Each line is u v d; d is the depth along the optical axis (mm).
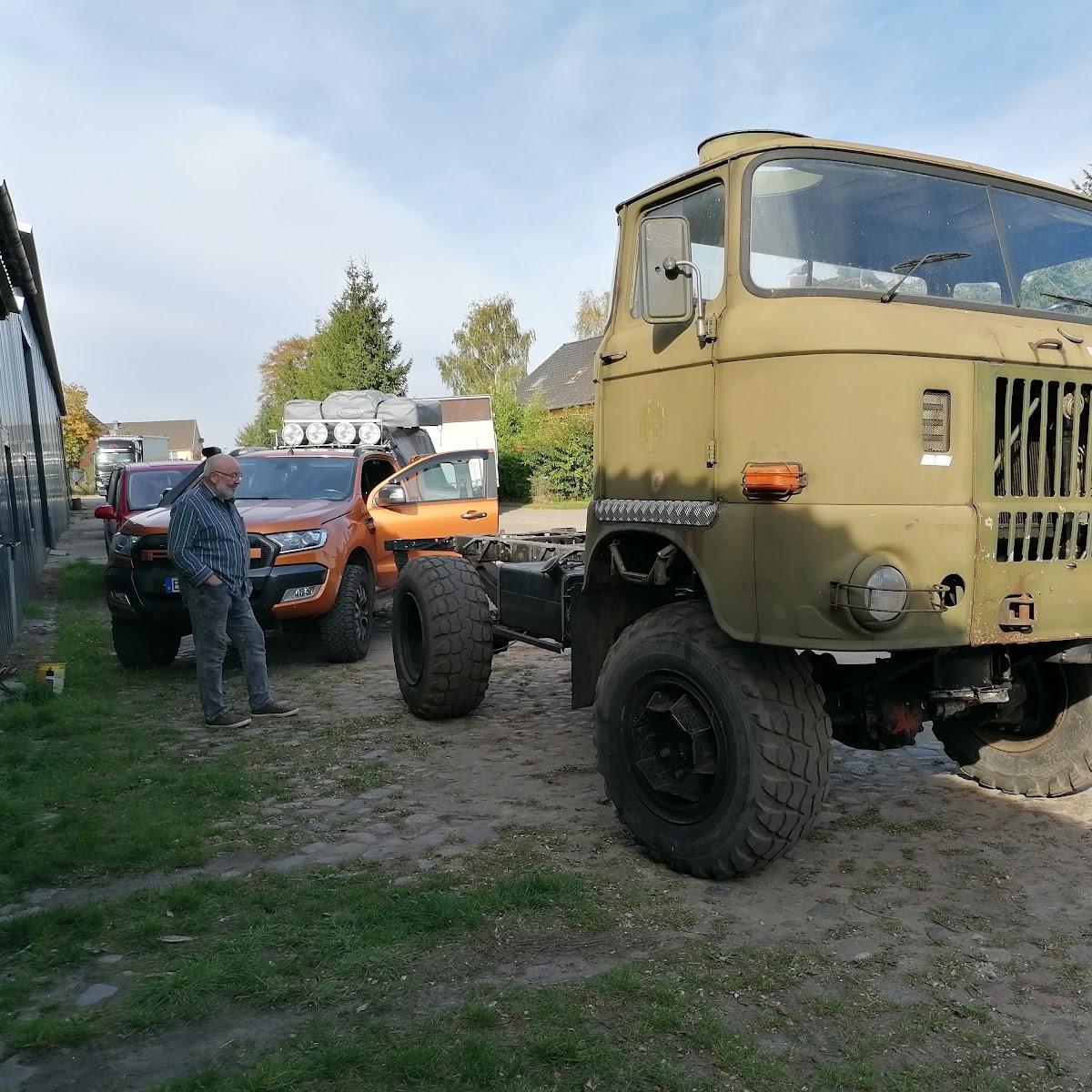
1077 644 3848
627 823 3955
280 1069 2465
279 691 7262
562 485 35812
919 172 3922
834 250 3707
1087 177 18219
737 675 3537
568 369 53312
